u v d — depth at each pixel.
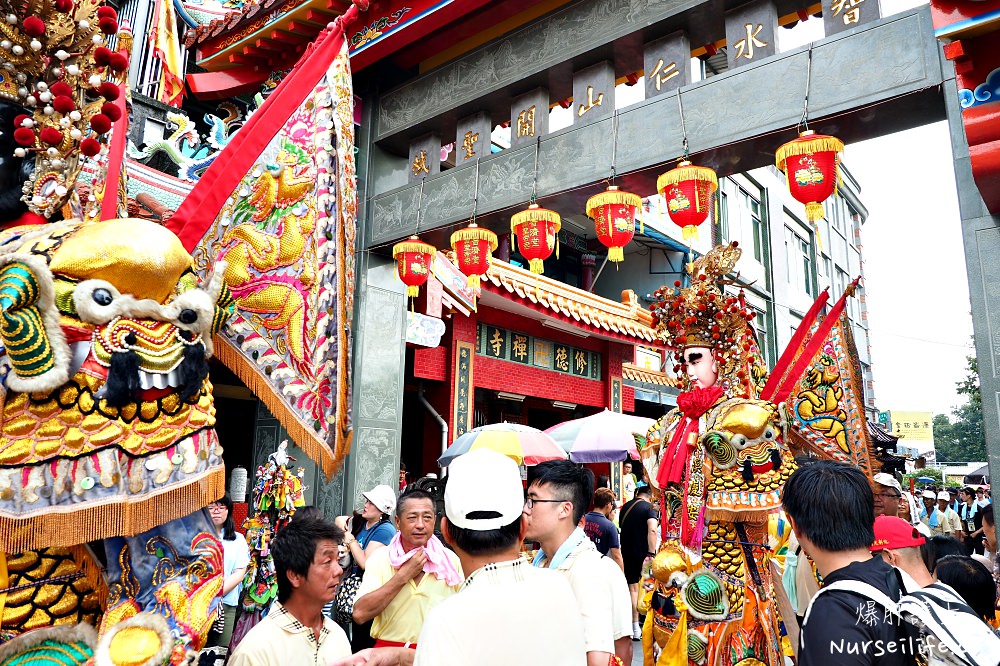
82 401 1.43
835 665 1.64
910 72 4.84
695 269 4.27
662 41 6.19
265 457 7.67
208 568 1.61
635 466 11.49
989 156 3.78
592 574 2.48
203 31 7.41
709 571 3.77
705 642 3.65
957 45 3.86
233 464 9.23
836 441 4.19
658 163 5.97
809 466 1.97
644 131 6.11
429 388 10.88
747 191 19.94
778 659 3.65
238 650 2.21
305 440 1.94
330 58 2.15
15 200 1.67
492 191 7.06
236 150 1.95
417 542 3.07
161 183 6.04
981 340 4.24
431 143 7.86
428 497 3.13
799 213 22.66
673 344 4.36
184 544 1.58
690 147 5.82
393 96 7.99
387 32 7.01
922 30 4.84
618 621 2.62
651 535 6.45
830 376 4.25
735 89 5.65
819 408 4.25
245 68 7.53
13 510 1.35
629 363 15.34
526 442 6.77
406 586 3.06
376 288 8.03
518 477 1.92
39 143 1.69
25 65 1.67
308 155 2.04
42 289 1.38
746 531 3.82
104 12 1.77
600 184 6.36
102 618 1.52
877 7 5.14
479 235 6.27
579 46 6.49
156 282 1.51
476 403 12.17
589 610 2.40
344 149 2.10
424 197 7.58
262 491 5.46
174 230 1.88
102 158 1.88
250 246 1.96
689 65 6.05
